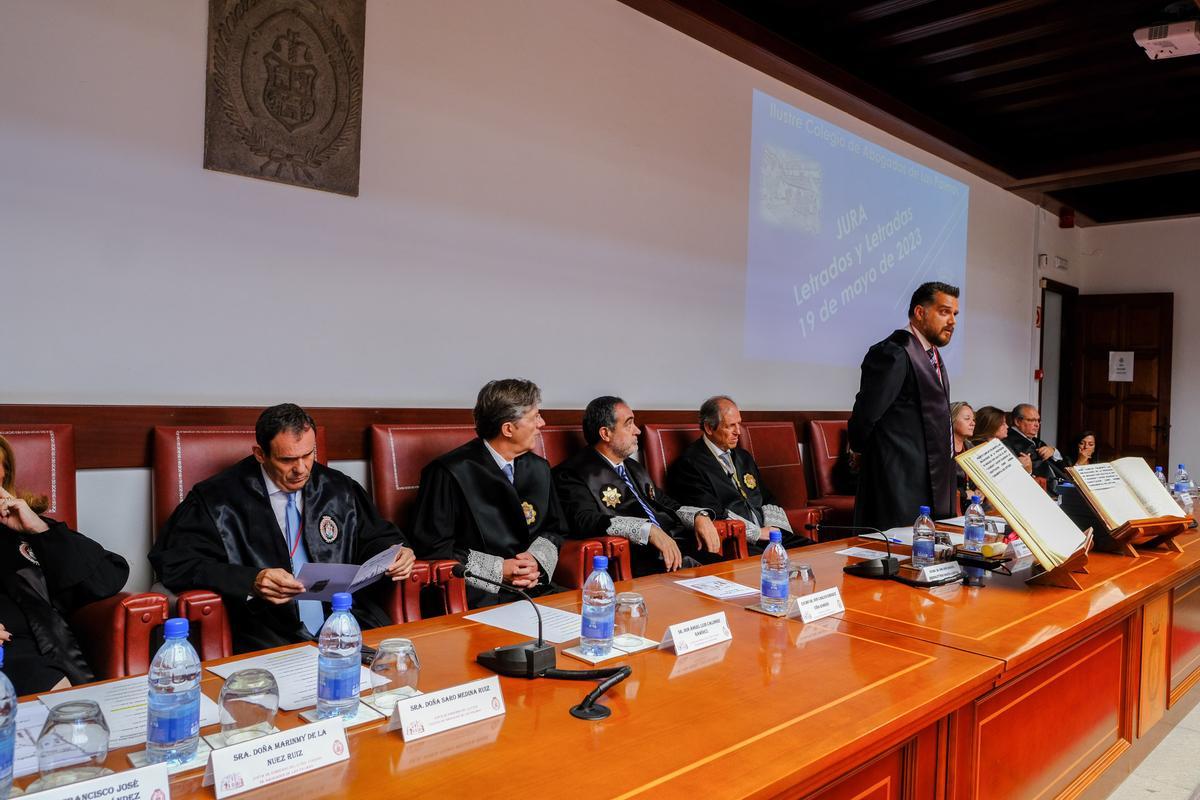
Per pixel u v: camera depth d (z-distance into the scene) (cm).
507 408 274
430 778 97
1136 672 217
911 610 182
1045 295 855
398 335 314
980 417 561
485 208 340
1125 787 234
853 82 509
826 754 105
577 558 266
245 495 221
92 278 244
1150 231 817
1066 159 667
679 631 149
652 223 412
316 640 219
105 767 97
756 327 476
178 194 259
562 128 368
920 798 132
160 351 257
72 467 221
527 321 358
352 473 298
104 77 244
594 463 322
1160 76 507
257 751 95
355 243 301
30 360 235
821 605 175
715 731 112
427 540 261
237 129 268
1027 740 165
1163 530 259
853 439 310
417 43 315
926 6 440
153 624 178
